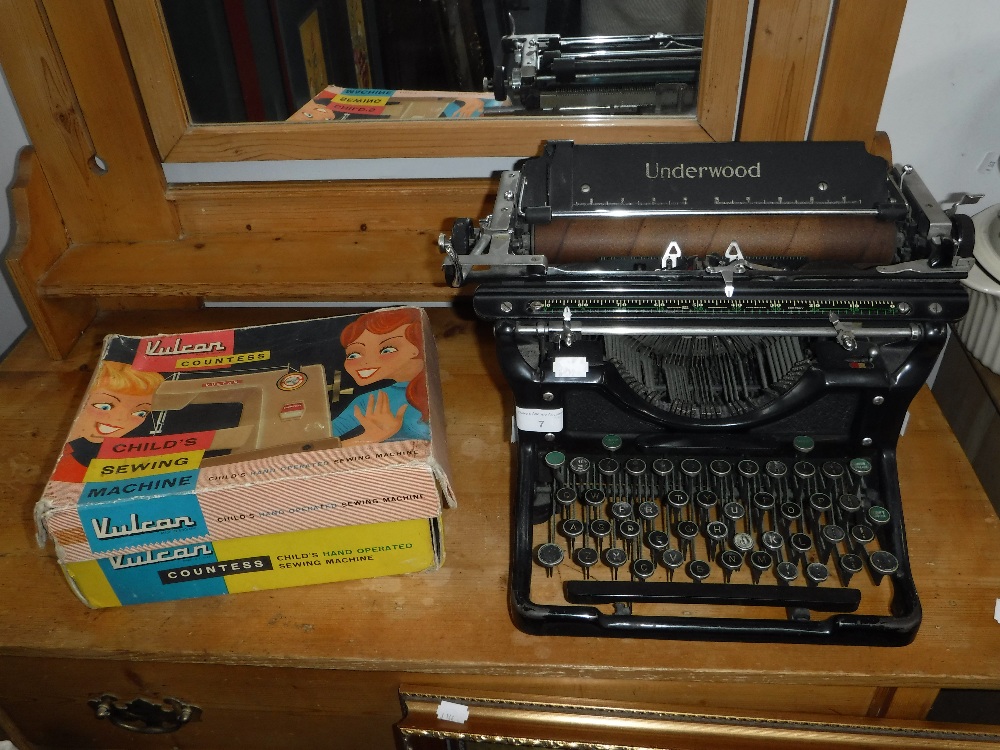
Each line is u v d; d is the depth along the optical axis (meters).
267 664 1.01
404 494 0.97
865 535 0.99
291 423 1.01
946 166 1.31
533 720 1.04
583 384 1.00
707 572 0.99
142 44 1.15
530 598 1.00
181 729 1.21
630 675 0.98
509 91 1.20
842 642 0.96
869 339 0.98
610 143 1.12
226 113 1.23
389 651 0.99
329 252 1.29
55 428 1.26
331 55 1.17
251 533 0.98
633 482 1.10
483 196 1.28
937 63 1.20
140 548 0.98
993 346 1.25
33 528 1.13
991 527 1.08
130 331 1.41
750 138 1.19
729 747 1.04
